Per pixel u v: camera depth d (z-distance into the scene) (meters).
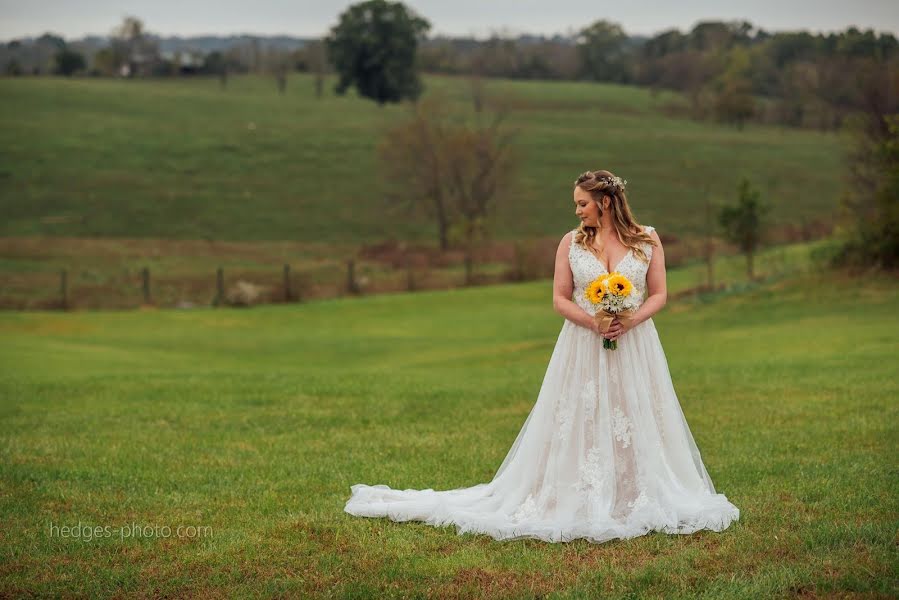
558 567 5.45
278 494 7.39
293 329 30.66
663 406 6.36
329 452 9.18
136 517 6.75
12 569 5.61
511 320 31.70
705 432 9.77
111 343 26.38
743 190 34.53
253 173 70.25
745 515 6.31
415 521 6.49
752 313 26.39
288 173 70.62
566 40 145.12
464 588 5.14
